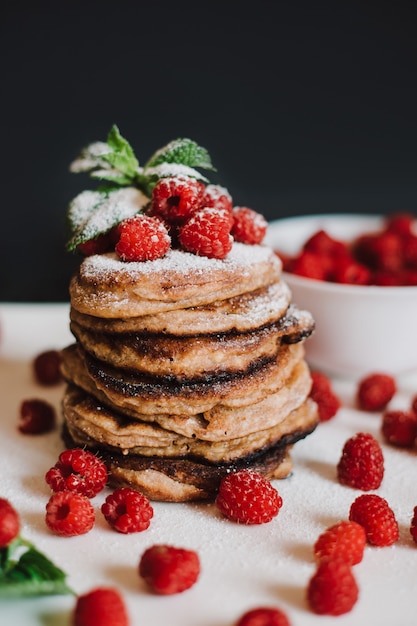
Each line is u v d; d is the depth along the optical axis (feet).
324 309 1.69
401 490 1.39
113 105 2.68
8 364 1.78
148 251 1.31
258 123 2.72
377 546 1.26
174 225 1.37
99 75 2.65
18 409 1.60
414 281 1.80
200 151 1.45
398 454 1.49
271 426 1.35
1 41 2.59
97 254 1.38
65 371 1.44
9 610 1.12
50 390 1.68
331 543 1.21
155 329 1.30
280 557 1.23
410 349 1.72
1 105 2.65
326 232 1.95
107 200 1.40
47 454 1.45
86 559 1.21
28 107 2.66
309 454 1.48
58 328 1.95
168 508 1.32
